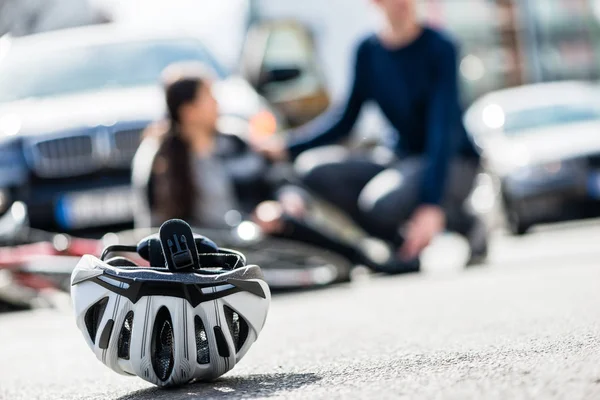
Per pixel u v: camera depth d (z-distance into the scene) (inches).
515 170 539.2
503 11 2508.6
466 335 166.2
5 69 407.8
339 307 261.3
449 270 376.2
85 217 354.9
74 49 414.0
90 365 176.1
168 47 413.4
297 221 332.5
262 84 607.2
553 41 2561.5
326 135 360.2
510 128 598.5
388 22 349.4
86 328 122.7
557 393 96.0
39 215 352.5
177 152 321.1
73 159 356.8
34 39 432.5
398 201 355.9
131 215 356.2
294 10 648.4
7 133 357.4
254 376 134.9
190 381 127.0
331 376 127.6
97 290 121.0
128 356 121.9
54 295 327.6
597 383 99.3
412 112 353.1
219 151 358.9
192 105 319.6
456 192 374.9
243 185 358.6
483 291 262.5
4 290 325.4
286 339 190.7
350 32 645.9
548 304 205.5
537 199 535.8
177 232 121.3
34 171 353.4
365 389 111.3
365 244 350.3
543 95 631.8
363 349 161.2
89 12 1258.6
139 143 358.9
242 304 122.8
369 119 562.3
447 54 343.0
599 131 564.4
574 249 413.7
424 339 167.8
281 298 318.7
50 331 260.8
